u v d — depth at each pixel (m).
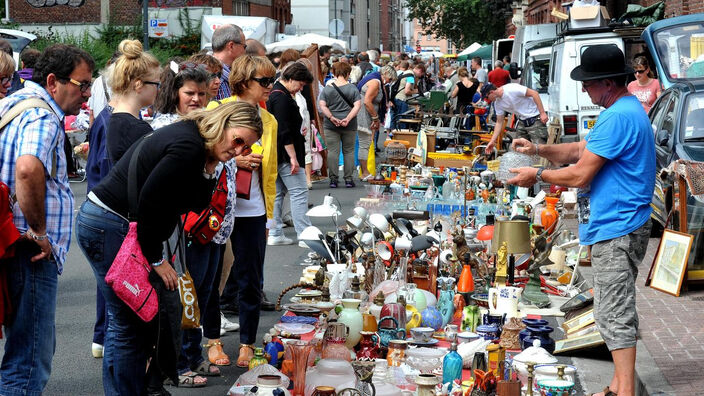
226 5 56.12
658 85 14.73
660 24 12.90
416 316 7.47
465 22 68.38
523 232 8.69
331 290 8.14
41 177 5.28
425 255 8.71
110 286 5.22
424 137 14.78
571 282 9.52
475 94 27.14
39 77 5.58
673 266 8.72
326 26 88.81
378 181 12.04
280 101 10.89
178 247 6.06
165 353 5.39
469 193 11.24
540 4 45.50
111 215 5.34
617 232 6.05
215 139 5.09
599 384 6.82
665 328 7.82
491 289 8.24
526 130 16.64
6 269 5.33
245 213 6.96
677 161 9.24
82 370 7.06
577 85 17.98
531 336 7.20
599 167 6.07
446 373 6.31
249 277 7.02
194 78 6.54
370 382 5.85
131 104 6.22
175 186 5.05
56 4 56.44
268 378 5.84
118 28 52.00
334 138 17.75
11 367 5.39
